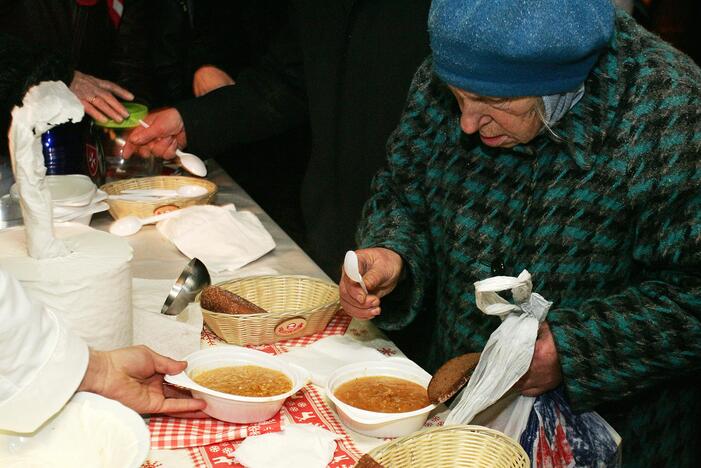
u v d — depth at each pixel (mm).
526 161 1413
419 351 1839
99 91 2252
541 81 1193
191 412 1242
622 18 1366
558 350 1279
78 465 1022
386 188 1693
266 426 1242
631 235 1352
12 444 1039
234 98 2359
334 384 1299
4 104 1940
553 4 1152
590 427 1358
